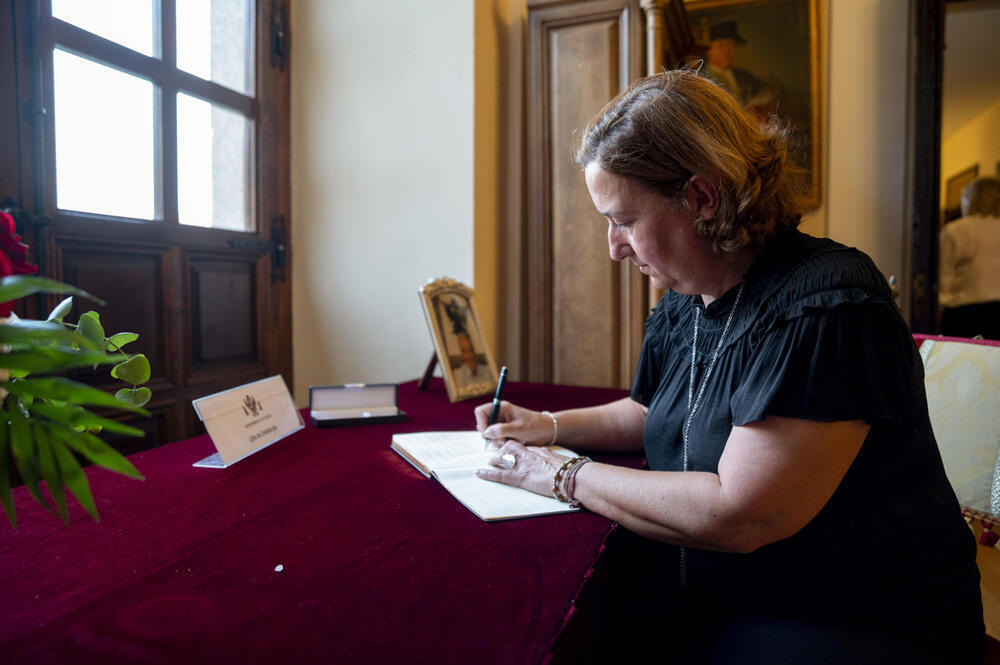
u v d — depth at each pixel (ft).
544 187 7.68
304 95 8.08
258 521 3.01
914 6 7.70
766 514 2.58
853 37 8.18
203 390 6.77
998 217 7.54
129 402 2.32
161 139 6.27
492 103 8.06
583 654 2.42
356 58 7.86
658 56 7.04
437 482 3.62
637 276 7.38
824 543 2.85
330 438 4.59
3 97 4.92
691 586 3.34
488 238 8.00
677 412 3.48
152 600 2.24
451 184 7.53
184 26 6.52
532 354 7.80
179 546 2.71
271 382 4.62
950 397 4.02
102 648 1.93
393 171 7.77
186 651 1.93
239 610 2.19
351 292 8.02
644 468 3.96
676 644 3.15
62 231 5.33
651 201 2.99
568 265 7.66
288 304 8.14
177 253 6.44
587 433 4.28
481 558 2.63
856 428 2.60
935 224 7.65
